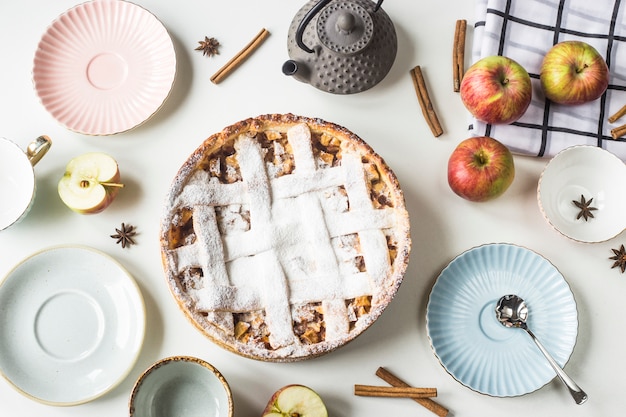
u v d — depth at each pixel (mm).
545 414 1095
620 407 1102
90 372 1065
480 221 1122
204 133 1115
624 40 1129
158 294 1087
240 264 1019
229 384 1075
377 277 1016
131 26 1114
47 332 1066
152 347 1077
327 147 1053
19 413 1064
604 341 1111
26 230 1092
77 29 1112
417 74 1128
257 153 1036
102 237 1093
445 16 1144
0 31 1125
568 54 1077
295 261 1022
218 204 1021
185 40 1131
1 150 1074
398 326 1094
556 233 1125
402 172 1121
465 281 1093
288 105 1126
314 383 1082
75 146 1106
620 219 1090
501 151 1050
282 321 1005
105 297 1074
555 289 1091
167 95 1093
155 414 1040
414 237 1112
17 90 1117
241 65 1129
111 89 1108
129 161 1104
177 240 1018
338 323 1010
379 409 1083
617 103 1125
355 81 1082
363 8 1061
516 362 1080
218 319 998
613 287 1120
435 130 1118
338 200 1036
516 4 1122
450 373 1062
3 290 1059
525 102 1063
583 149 1090
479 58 1125
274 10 1139
